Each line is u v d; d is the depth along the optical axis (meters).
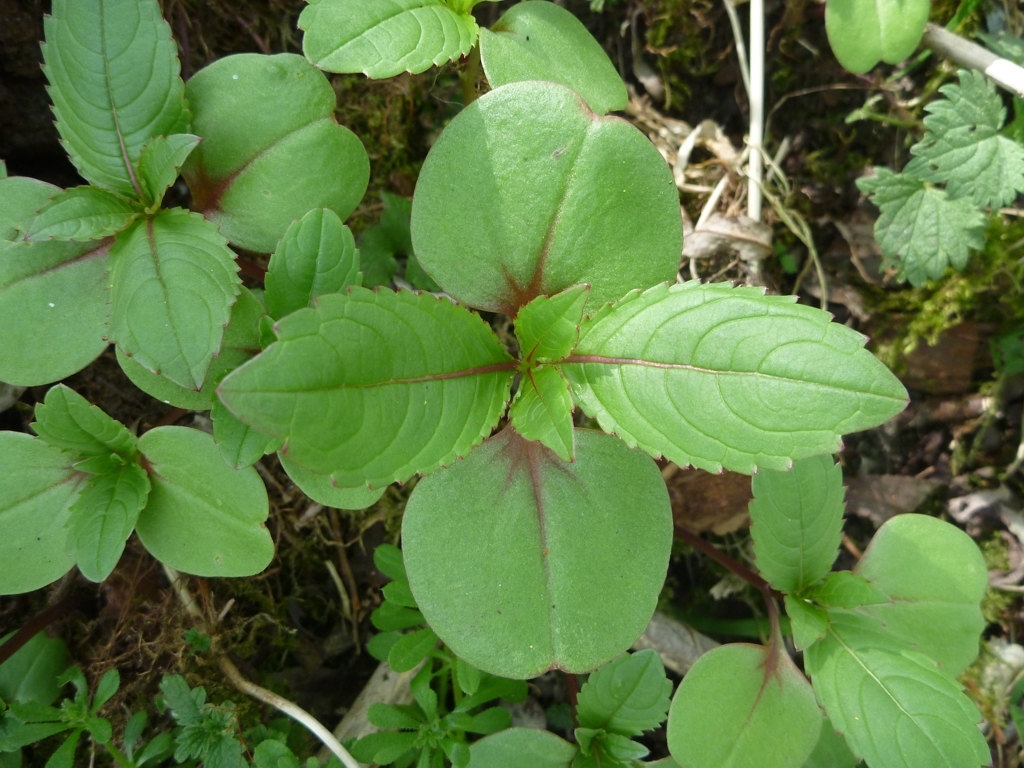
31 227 0.09
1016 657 0.13
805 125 0.14
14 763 0.11
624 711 0.10
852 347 0.08
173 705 0.11
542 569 0.09
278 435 0.07
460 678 0.10
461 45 0.10
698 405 0.08
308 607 0.13
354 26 0.09
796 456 0.08
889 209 0.12
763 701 0.10
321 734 0.11
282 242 0.09
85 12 0.09
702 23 0.13
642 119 0.13
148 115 0.09
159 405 0.12
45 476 0.09
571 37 0.11
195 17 0.12
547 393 0.09
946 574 0.11
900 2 0.12
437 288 0.12
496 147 0.09
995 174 0.12
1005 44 0.13
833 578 0.11
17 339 0.09
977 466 0.14
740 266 0.13
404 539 0.09
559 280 0.10
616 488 0.10
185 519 0.10
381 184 0.13
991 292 0.13
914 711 0.10
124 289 0.09
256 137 0.09
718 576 0.13
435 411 0.09
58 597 0.11
